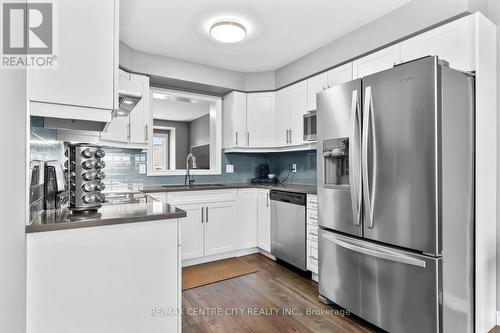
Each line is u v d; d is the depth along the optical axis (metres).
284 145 3.67
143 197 2.22
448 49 1.96
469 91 1.79
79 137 2.40
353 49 2.67
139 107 3.08
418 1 2.12
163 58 3.29
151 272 1.41
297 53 3.24
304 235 2.88
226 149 4.04
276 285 2.71
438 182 1.57
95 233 1.27
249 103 3.92
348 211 2.08
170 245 1.46
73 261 1.22
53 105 1.22
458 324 1.68
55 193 1.56
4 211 0.87
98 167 1.46
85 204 1.41
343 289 2.14
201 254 3.28
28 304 1.13
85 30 1.28
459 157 1.70
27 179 1.13
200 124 6.77
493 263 1.96
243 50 3.15
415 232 1.65
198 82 3.53
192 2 2.24
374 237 1.88
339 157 2.22
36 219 1.27
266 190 3.51
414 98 1.65
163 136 7.25
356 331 1.94
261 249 3.71
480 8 1.92
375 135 1.86
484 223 1.88
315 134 3.14
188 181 3.78
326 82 3.02
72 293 1.22
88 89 1.27
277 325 2.02
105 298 1.29
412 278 1.68
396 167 1.74
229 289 2.62
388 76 1.78
